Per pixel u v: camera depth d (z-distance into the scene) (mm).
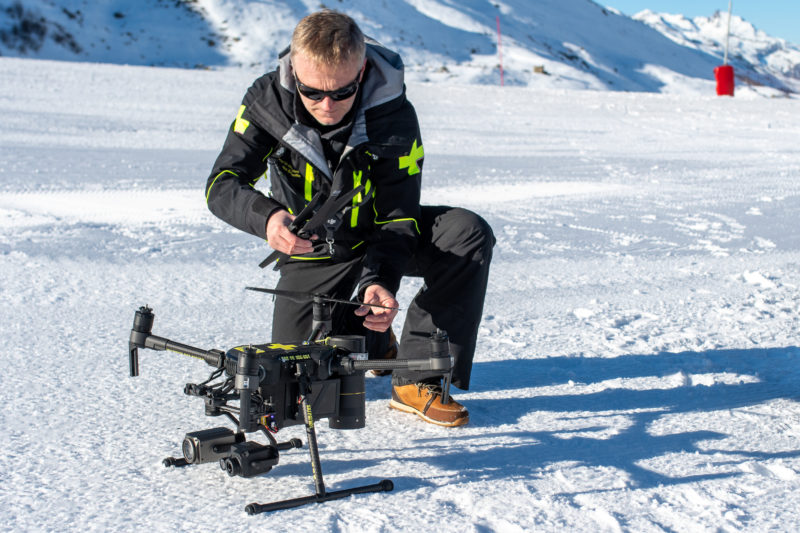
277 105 2613
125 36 80688
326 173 2652
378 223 2703
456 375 2773
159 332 3832
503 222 6988
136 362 2381
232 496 2178
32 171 8500
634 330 4066
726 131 15430
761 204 8148
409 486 2250
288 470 2365
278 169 2736
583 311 4402
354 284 3000
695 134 14891
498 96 20703
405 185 2697
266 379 2049
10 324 3867
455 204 7766
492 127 14938
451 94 20672
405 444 2592
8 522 2008
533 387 3219
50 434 2600
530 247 6070
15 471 2312
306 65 2342
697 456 2492
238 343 3701
